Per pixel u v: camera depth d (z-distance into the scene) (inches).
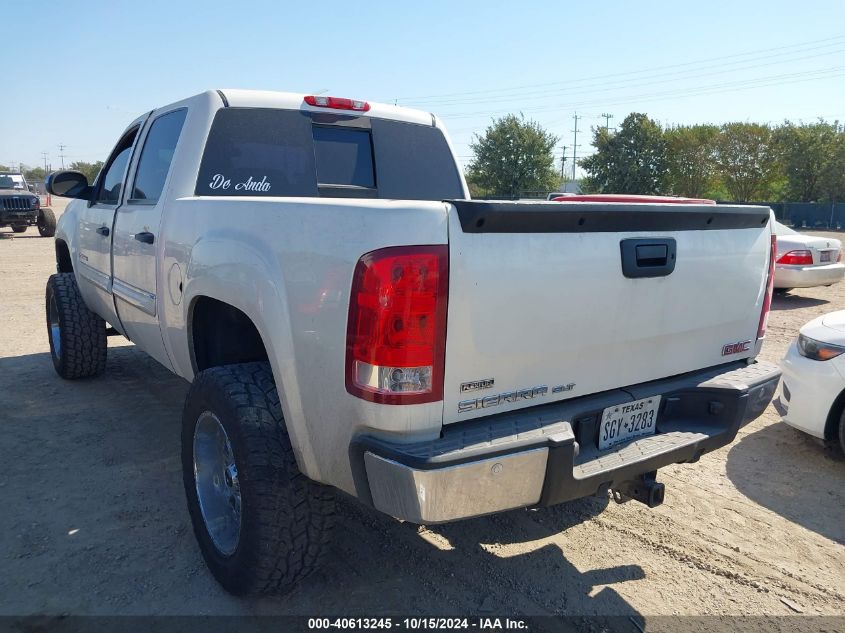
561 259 94.4
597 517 144.4
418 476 81.7
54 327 230.8
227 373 109.3
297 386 96.5
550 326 94.9
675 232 109.3
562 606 113.1
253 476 100.2
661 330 110.3
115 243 169.8
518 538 134.8
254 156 151.6
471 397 89.8
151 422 189.5
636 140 2336.4
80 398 209.2
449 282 84.7
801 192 2007.9
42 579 115.4
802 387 174.7
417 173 178.4
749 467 172.7
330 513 104.3
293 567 103.5
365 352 85.3
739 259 121.3
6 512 137.6
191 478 118.1
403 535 134.0
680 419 117.0
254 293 102.2
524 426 92.3
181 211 132.5
